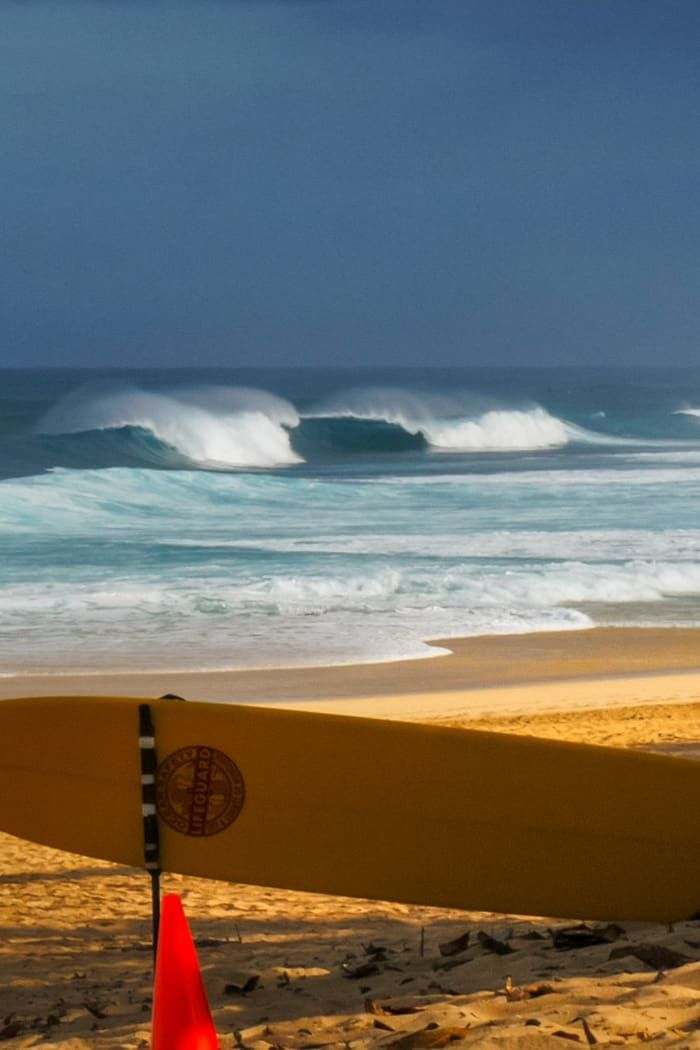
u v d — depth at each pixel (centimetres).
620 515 10544
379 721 1584
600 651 6231
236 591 7288
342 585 7412
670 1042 1081
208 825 1543
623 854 1644
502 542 9056
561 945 1680
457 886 1612
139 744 1535
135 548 8681
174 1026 740
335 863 1581
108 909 2502
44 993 1731
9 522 9700
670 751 4122
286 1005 1482
